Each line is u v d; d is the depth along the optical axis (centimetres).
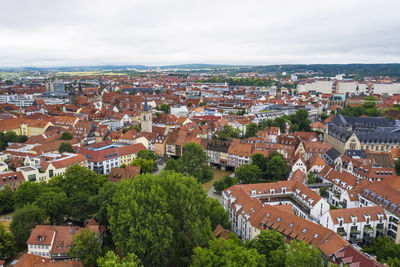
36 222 11412
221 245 8719
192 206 10388
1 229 10656
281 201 13950
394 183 14438
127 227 9800
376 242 10644
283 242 9275
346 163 18225
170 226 9831
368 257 8994
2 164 16762
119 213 9888
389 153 19638
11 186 14688
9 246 10550
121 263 8481
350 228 11694
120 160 19962
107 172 19038
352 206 14188
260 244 9294
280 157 18025
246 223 12144
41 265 8956
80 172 14125
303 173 16975
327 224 11619
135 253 9494
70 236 10431
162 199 9975
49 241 10188
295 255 8012
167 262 9600
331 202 15462
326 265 9131
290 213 11638
